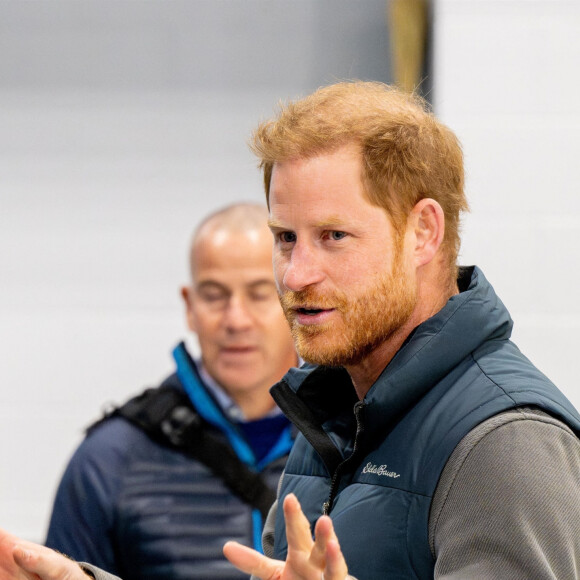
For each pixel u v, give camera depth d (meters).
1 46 9.16
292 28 9.02
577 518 3.01
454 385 3.40
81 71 9.18
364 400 3.49
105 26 9.17
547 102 7.92
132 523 6.19
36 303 9.10
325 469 3.84
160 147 9.18
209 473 6.29
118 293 9.13
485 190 7.94
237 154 9.14
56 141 9.18
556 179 7.91
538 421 3.11
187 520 6.20
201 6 9.12
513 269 7.94
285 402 3.99
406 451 3.35
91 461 6.32
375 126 3.47
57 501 6.33
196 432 6.36
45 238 9.14
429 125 3.67
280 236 3.61
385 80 8.87
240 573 6.09
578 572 2.99
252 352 6.39
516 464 3.02
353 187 3.43
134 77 9.16
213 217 6.69
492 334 3.55
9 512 8.95
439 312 3.49
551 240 7.92
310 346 3.52
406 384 3.42
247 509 6.23
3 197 9.16
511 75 7.93
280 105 3.88
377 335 3.51
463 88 7.94
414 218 3.56
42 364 9.06
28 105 9.19
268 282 6.47
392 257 3.48
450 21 7.95
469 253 7.96
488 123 7.93
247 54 9.09
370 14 8.91
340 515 3.44
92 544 6.18
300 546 2.74
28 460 9.01
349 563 3.28
